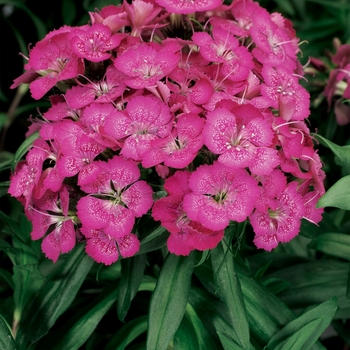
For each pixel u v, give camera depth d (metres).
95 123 0.33
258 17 0.36
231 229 0.33
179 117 0.32
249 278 0.37
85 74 0.34
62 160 0.32
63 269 0.36
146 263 0.36
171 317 0.33
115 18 0.34
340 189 0.33
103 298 0.37
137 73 0.33
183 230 0.32
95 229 0.33
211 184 0.32
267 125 0.32
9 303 0.40
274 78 0.34
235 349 0.34
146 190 0.32
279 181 0.33
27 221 0.40
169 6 0.34
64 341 0.36
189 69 0.33
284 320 0.36
